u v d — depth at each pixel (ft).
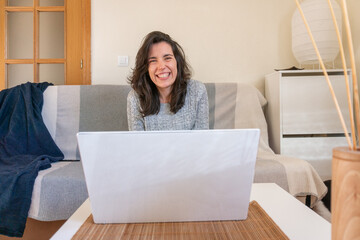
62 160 5.89
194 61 7.30
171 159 1.50
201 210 1.63
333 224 1.02
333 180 1.02
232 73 7.32
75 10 7.29
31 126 5.72
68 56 7.36
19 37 7.51
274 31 7.29
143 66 3.77
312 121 5.96
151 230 1.56
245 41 7.31
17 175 4.17
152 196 1.58
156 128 4.01
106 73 7.27
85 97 6.23
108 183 1.54
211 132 1.47
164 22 7.24
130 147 1.46
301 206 1.99
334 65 6.93
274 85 6.34
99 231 1.55
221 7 7.28
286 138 5.96
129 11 7.22
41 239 4.35
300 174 4.41
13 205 4.06
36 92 6.11
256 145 1.50
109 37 7.23
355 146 1.00
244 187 1.58
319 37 6.03
